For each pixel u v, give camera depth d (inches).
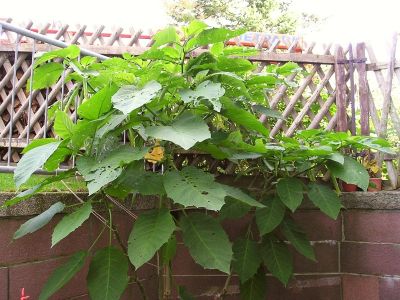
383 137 123.9
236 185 117.2
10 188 91.5
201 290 110.7
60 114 69.2
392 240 108.1
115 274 72.3
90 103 68.9
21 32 88.3
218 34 78.0
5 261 74.5
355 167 95.6
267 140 112.4
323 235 115.3
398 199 107.6
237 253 96.3
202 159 119.4
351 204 113.0
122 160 66.0
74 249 87.4
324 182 121.4
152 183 73.5
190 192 66.9
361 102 127.3
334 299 114.8
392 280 107.6
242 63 88.4
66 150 71.4
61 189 92.7
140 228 69.6
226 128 98.6
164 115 77.7
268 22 446.6
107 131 70.4
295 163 102.2
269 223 94.7
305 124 131.7
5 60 147.3
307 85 131.5
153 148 80.0
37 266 79.7
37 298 79.3
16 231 72.0
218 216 105.0
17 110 148.3
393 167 124.2
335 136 97.9
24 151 73.4
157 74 78.3
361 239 112.4
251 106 101.1
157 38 78.5
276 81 98.0
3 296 73.8
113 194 79.0
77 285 88.0
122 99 66.2
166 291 92.5
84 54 99.6
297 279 114.1
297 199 93.4
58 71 86.0
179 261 110.1
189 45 80.6
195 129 67.6
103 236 94.5
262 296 99.3
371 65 128.3
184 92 74.0
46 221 71.6
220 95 69.2
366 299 110.9
